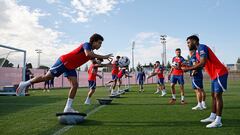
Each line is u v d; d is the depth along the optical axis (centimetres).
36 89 2408
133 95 1438
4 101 1104
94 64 928
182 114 682
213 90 545
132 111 740
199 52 544
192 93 1565
